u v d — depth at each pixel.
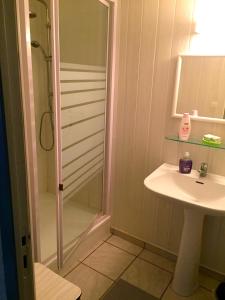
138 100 1.96
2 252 0.52
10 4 0.44
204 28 1.58
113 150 2.19
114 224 2.39
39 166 2.68
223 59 1.58
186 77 1.72
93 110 1.91
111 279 1.89
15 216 0.52
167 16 1.70
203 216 1.68
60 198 1.62
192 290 1.79
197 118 1.72
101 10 1.82
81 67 1.69
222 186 1.63
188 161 1.76
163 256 2.15
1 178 0.49
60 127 1.50
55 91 1.40
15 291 0.57
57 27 1.34
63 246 1.83
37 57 2.35
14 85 0.47
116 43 1.93
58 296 1.15
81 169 1.87
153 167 2.02
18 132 0.49
